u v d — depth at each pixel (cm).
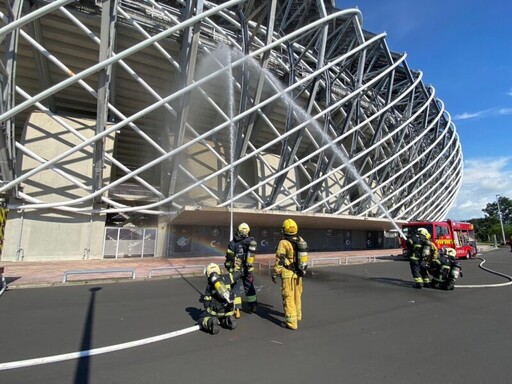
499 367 391
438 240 2070
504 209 8262
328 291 928
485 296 853
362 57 2412
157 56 1942
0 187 1634
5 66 1439
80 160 1975
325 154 2586
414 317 629
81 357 419
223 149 2483
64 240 1858
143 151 2898
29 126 1922
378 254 2572
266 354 430
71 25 1681
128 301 774
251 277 677
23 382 346
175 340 489
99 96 1631
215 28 2002
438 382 350
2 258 1709
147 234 2114
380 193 3266
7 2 1330
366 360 411
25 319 604
